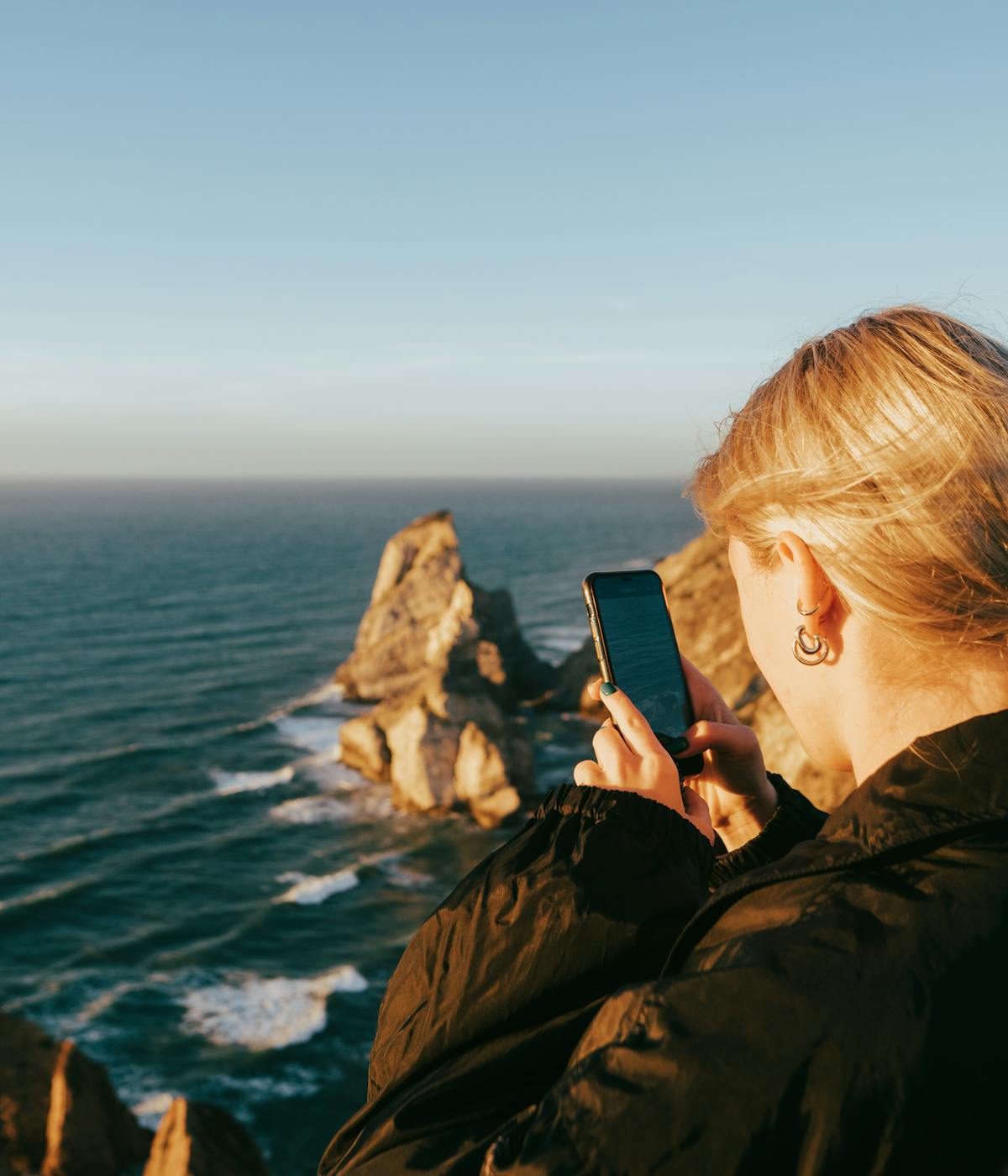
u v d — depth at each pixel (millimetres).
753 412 1081
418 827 39500
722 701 1690
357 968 28609
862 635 963
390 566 64875
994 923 743
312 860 36781
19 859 37312
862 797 875
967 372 932
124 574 135875
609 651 1632
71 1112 17844
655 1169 708
